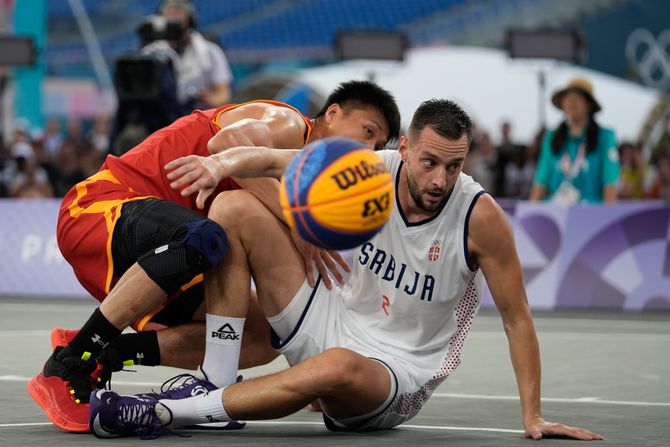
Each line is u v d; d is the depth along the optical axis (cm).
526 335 899
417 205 882
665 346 1681
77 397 924
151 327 1063
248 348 1016
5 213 2633
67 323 1947
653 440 868
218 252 889
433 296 913
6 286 2616
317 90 3988
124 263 962
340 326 938
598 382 1280
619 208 2312
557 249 2347
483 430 930
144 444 846
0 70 3506
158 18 2297
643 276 2306
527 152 3334
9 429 921
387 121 1000
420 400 930
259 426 964
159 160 1015
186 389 891
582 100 2197
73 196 1008
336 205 768
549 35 3056
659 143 3991
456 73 4322
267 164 874
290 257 921
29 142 3400
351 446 836
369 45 3022
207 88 2342
